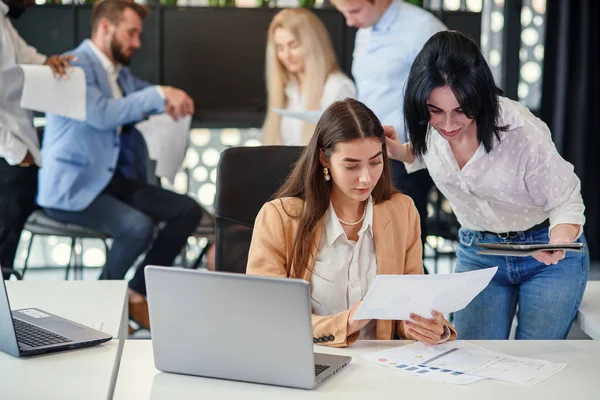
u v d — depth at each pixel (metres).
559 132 5.00
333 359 1.64
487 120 1.95
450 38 1.89
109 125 3.92
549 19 4.91
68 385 1.51
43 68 3.74
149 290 1.56
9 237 3.83
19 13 3.80
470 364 1.66
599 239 5.20
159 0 4.39
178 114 4.10
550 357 1.72
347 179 1.84
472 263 2.29
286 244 1.95
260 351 1.51
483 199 2.17
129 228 3.87
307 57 4.14
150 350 1.75
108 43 3.96
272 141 4.25
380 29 3.85
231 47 4.18
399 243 2.00
